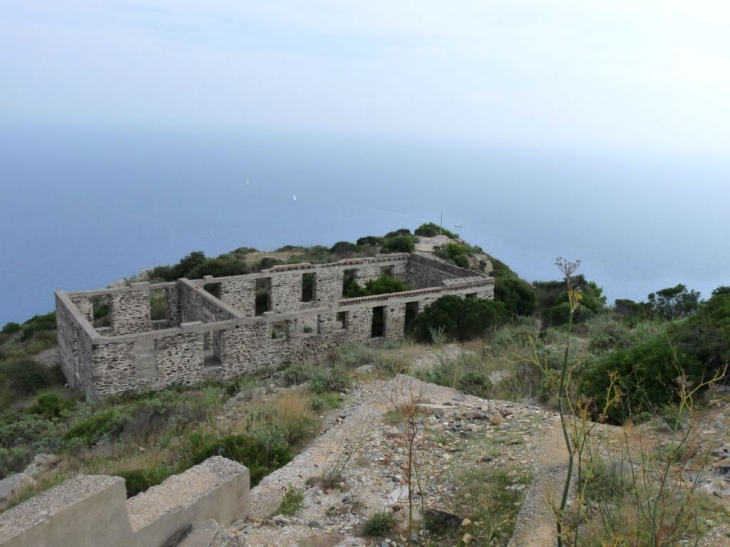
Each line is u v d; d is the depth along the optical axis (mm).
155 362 23500
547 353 16672
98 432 15156
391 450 10703
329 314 27750
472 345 23453
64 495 6031
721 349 11422
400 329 29797
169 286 30281
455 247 45375
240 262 42375
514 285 36219
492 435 10641
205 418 15625
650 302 30469
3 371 28016
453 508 8008
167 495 7777
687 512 5758
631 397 10828
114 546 6344
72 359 26219
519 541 6004
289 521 8422
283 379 20125
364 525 8094
